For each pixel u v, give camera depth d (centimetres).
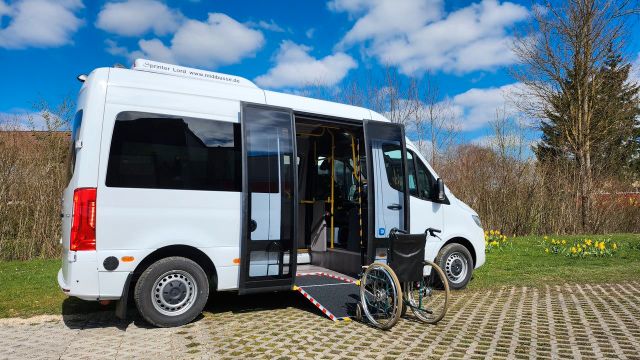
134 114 541
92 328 545
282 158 624
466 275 781
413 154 775
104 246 509
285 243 615
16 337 511
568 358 439
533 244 1328
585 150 1948
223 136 595
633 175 2089
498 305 654
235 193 590
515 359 438
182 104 573
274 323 565
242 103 603
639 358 438
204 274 564
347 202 762
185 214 555
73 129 580
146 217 532
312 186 833
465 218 808
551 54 1992
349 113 720
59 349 470
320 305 584
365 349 469
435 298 701
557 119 2042
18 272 888
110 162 520
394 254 545
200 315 602
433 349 468
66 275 525
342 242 767
